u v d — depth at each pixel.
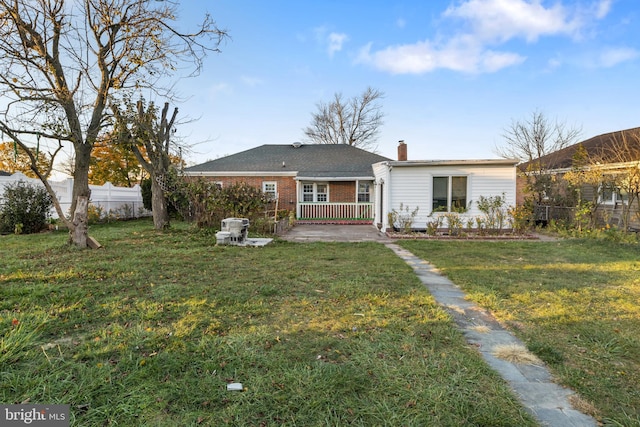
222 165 19.67
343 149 22.11
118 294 4.29
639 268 6.05
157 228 11.47
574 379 2.42
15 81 7.04
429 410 2.06
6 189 11.15
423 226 12.37
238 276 5.36
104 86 8.02
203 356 2.68
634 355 2.78
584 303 4.09
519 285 4.92
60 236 9.97
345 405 2.10
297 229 14.23
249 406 2.08
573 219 12.95
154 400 2.11
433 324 3.43
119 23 7.75
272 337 3.05
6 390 2.17
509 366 2.62
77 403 2.07
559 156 19.95
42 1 6.96
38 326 3.12
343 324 3.39
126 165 23.81
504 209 11.96
